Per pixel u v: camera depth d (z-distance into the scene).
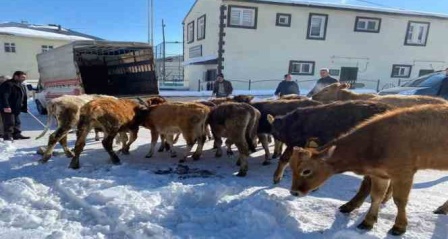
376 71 23.75
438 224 3.72
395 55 23.80
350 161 3.59
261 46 21.73
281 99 7.47
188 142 6.86
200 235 3.71
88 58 14.22
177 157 7.29
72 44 11.01
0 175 5.87
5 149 7.63
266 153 6.90
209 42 23.22
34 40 33.59
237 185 5.21
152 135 7.23
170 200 4.62
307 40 22.36
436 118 3.36
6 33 32.06
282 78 22.47
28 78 33.62
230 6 20.80
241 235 3.70
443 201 4.54
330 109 5.56
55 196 4.94
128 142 7.50
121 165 6.38
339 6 22.05
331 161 3.63
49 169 6.18
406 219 3.52
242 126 6.12
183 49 29.16
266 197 4.33
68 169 6.10
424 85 11.06
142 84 13.57
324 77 10.74
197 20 25.03
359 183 5.43
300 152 3.66
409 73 24.30
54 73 13.14
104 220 4.11
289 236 3.58
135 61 13.67
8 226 3.97
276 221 3.91
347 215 4.02
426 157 3.36
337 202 4.36
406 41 23.75
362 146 3.52
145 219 4.09
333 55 22.88
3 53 32.34
